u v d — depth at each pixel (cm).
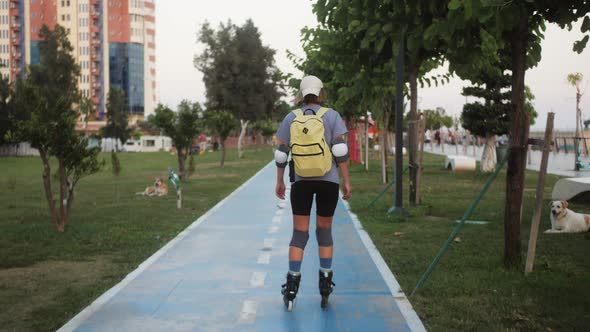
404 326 442
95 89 14125
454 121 7281
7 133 887
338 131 479
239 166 3312
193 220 1073
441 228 940
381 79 1212
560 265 636
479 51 698
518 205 630
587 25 525
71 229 948
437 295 527
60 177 938
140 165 3497
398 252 739
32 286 584
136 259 712
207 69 5894
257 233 910
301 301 515
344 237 864
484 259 668
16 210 1270
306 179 472
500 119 2280
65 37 7881
